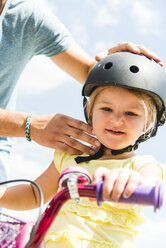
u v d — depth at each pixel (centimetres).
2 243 105
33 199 169
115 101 154
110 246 140
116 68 153
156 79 155
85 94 172
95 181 100
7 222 108
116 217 147
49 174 173
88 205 147
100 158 163
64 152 173
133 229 149
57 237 142
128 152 163
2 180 207
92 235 142
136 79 151
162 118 168
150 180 140
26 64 213
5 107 211
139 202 93
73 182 99
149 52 165
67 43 214
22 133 182
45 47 212
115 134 154
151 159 156
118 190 96
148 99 158
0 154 206
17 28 197
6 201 169
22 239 104
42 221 105
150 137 166
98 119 157
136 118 154
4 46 197
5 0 196
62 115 176
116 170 102
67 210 149
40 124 178
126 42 169
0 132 185
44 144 175
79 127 168
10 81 206
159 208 90
